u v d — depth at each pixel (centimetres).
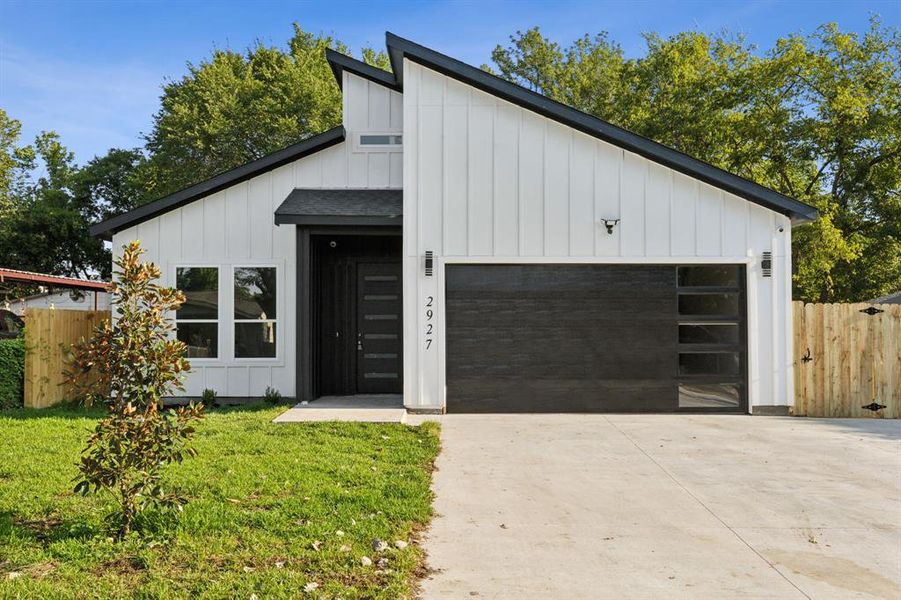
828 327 1054
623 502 592
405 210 1041
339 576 411
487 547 482
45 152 4303
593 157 1044
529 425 948
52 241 3819
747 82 2170
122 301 474
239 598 377
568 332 1049
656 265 1052
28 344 1105
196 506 523
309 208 1057
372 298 1228
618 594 406
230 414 987
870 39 2166
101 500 545
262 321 1150
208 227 1158
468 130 1044
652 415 1033
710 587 417
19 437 811
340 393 1216
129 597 378
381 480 624
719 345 1052
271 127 2859
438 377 1035
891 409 1040
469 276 1052
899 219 2188
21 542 455
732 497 609
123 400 466
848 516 557
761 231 1044
